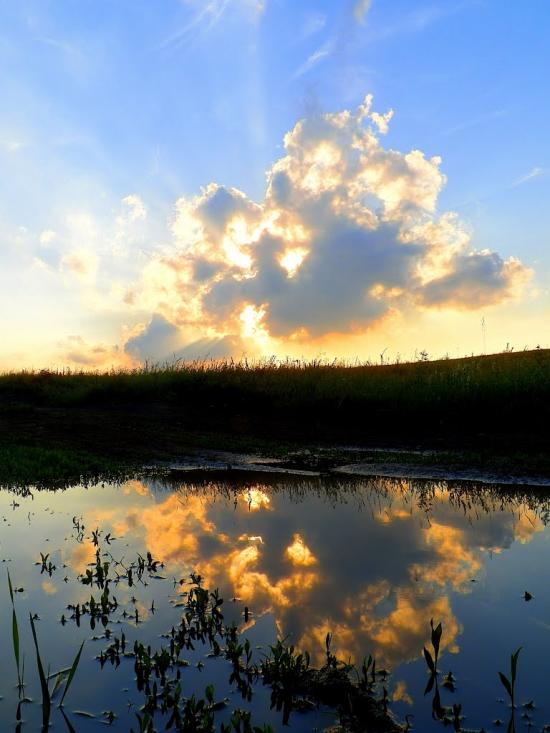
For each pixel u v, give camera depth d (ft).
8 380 67.10
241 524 22.43
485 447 36.19
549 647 12.01
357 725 9.62
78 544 20.24
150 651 12.17
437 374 50.21
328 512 24.08
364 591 15.12
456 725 9.57
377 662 11.51
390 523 22.02
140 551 19.26
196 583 16.14
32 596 15.53
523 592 14.87
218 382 55.01
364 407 46.03
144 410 52.06
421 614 13.66
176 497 27.78
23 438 43.78
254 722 9.78
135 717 10.11
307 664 11.12
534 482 28.50
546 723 9.55
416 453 36.29
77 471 34.17
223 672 11.41
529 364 50.01
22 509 25.73
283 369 60.39
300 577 16.29
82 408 54.44
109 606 14.70
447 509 24.00
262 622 13.48
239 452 39.11
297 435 43.09
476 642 12.27
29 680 11.30
